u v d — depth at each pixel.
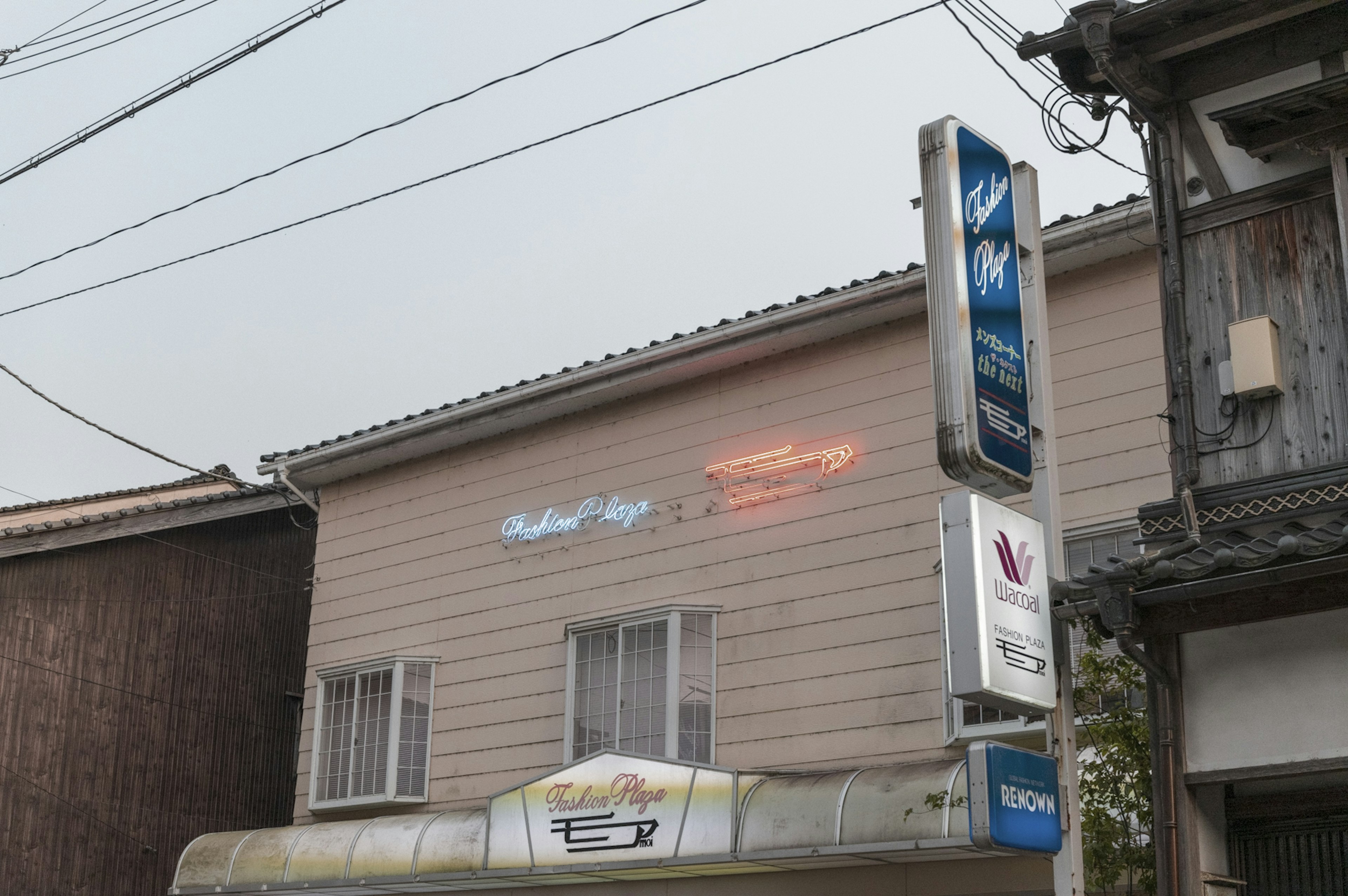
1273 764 7.36
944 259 7.81
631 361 14.88
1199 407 8.39
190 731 18.45
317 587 17.53
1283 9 8.26
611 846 12.59
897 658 12.69
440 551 16.52
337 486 17.92
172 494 21.05
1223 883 7.57
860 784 11.50
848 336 14.00
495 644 15.63
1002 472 7.62
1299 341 8.17
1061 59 8.84
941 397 7.61
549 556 15.52
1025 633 7.42
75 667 17.47
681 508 14.63
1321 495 7.73
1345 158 8.13
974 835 6.79
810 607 13.40
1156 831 7.63
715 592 14.09
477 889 14.41
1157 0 8.33
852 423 13.70
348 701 16.50
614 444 15.41
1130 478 11.81
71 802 17.06
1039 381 8.15
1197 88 8.75
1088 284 12.55
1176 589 7.39
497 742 15.19
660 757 12.59
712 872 12.75
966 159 8.09
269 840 15.22
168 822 17.98
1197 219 8.67
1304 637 7.44
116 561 18.12
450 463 16.83
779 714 13.27
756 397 14.48
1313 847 7.61
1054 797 7.33
